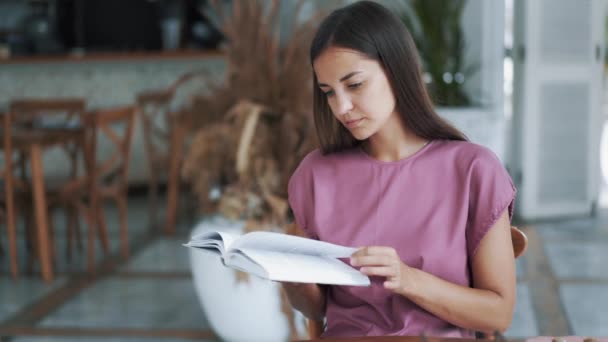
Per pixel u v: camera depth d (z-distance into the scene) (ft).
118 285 12.53
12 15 23.27
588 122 16.80
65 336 10.15
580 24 16.47
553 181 16.78
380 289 4.12
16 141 12.53
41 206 12.68
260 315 8.86
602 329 10.03
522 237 4.32
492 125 16.55
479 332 4.23
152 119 17.13
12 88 20.01
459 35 17.60
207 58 19.51
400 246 4.10
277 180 8.61
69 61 19.71
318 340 3.69
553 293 11.59
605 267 12.89
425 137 4.23
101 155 20.07
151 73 19.89
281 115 8.89
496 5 17.44
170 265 13.70
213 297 9.06
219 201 9.02
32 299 11.86
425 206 4.12
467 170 4.09
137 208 19.10
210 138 8.89
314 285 4.50
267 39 9.20
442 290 3.82
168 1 20.59
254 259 3.51
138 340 9.93
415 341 3.56
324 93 4.39
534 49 16.26
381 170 4.23
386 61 3.91
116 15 21.89
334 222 4.28
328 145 4.45
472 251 4.11
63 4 22.02
